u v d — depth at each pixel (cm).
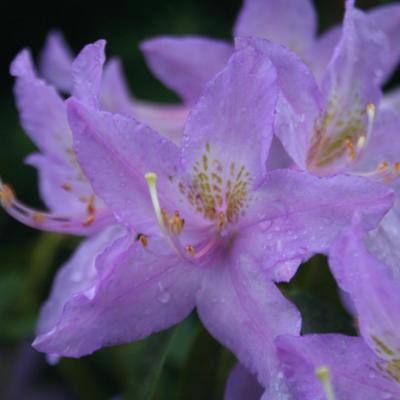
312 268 28
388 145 27
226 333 25
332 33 31
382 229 26
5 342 41
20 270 39
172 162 25
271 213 25
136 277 25
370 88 27
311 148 27
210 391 27
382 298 23
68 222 28
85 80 25
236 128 25
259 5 32
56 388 41
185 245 26
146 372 26
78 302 24
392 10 31
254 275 24
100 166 24
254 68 24
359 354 23
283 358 23
